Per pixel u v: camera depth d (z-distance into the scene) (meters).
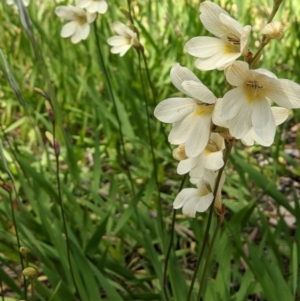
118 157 0.88
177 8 1.24
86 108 1.01
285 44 1.11
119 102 0.88
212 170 0.33
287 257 0.65
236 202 0.73
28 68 1.19
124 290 0.57
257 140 0.29
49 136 0.45
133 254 0.69
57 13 0.68
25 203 0.81
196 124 0.31
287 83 0.28
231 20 0.28
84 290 0.50
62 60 1.02
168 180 0.86
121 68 1.00
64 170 0.85
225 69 0.29
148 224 0.66
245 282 0.52
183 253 0.67
